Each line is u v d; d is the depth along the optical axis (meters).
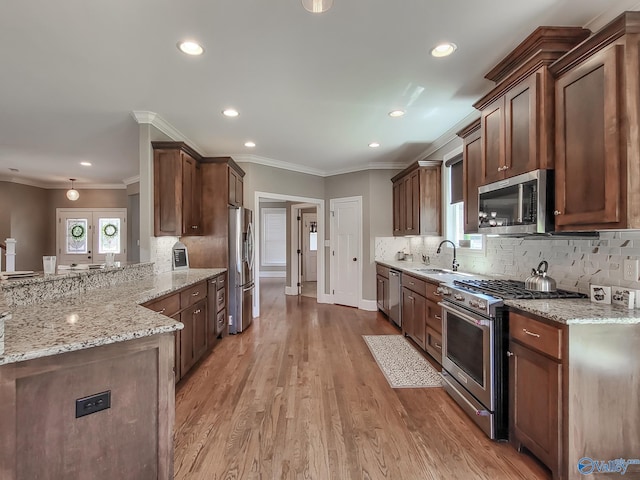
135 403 1.38
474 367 2.32
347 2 1.84
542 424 1.77
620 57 1.57
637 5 1.81
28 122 3.68
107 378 1.30
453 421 2.33
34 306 1.90
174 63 2.47
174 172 3.52
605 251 2.03
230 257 4.40
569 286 2.32
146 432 1.40
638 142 1.55
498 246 3.21
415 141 4.51
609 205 1.61
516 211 2.20
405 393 2.74
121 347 1.34
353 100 3.15
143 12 1.90
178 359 2.81
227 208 4.36
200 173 4.34
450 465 1.87
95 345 1.25
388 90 2.95
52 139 4.32
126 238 7.66
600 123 1.67
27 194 7.18
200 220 4.35
